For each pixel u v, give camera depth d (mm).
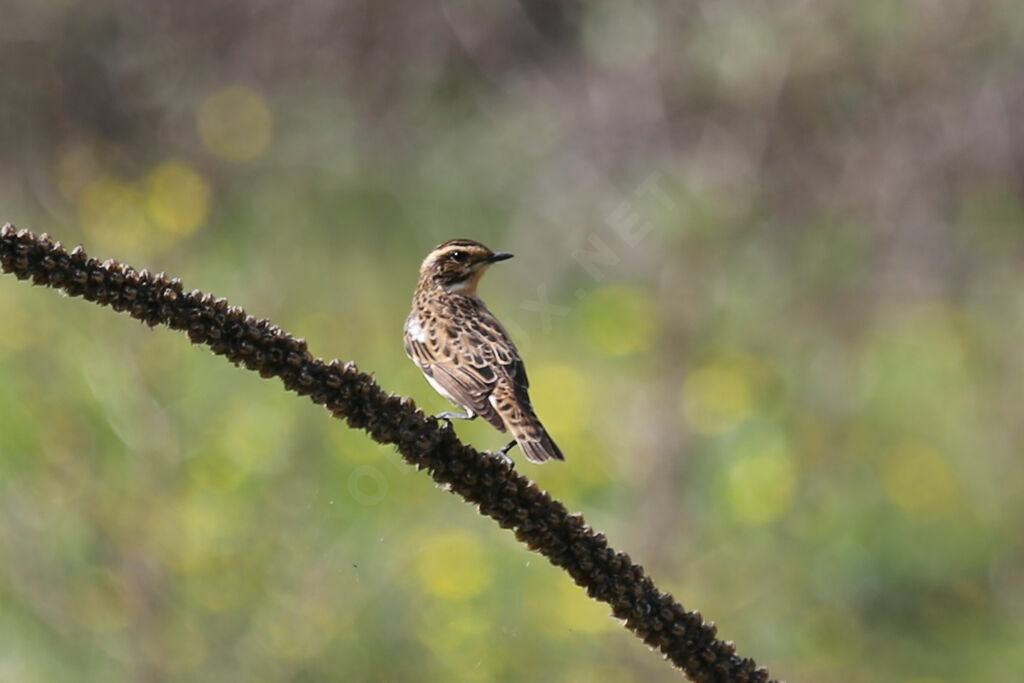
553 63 20156
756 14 18531
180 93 20547
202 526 11609
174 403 12195
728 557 13227
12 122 20031
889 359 16812
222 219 18344
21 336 12680
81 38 20516
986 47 18938
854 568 13336
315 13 20875
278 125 20188
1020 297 18156
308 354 6070
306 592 11656
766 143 18188
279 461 12352
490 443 13664
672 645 6297
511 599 12125
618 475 13695
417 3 20641
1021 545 13914
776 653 12719
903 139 18656
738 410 14406
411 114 20312
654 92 18484
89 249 16422
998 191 18828
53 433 12031
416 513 12656
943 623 13320
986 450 15141
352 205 19031
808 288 17516
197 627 11375
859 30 18641
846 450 14867
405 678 11508
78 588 11414
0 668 11062
